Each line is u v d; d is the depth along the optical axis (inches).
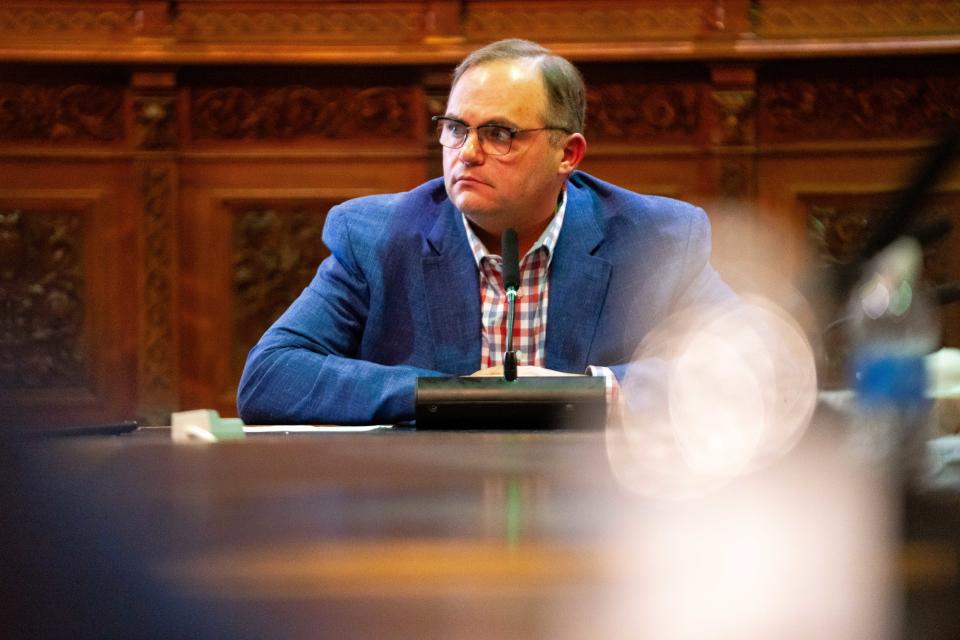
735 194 633.0
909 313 147.8
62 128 632.4
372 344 343.9
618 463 149.1
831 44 620.4
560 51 627.8
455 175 329.7
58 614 61.2
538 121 326.6
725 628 60.5
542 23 634.2
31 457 89.9
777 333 227.3
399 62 627.8
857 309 152.7
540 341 340.5
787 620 62.2
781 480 123.6
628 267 345.7
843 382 157.9
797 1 629.3
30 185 631.8
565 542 83.2
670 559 76.2
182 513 98.0
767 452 155.9
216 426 217.9
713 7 629.9
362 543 82.6
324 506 103.4
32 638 57.6
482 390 258.8
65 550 75.4
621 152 637.9
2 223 628.7
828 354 165.6
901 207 154.8
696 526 90.4
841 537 82.9
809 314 165.5
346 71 636.1
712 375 227.9
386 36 633.0
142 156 629.9
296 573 71.6
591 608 63.8
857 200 633.6
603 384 259.8
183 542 81.7
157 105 629.3
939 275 586.2
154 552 77.1
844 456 147.2
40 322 630.5
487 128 326.0
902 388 144.6
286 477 130.2
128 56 619.8
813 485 117.6
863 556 76.0
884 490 109.8
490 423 257.6
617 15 633.6
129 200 634.8
